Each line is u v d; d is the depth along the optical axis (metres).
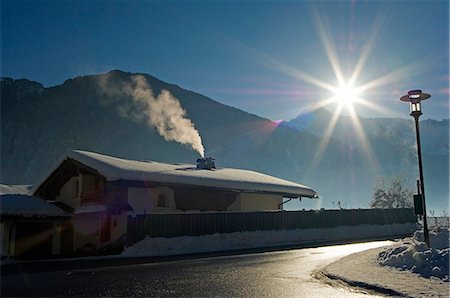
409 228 39.50
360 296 9.89
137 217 23.64
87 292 10.77
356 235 34.53
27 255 25.64
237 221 28.27
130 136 182.00
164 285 11.59
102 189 29.19
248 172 40.25
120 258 20.44
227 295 10.16
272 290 10.73
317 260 17.41
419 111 16.23
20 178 175.62
